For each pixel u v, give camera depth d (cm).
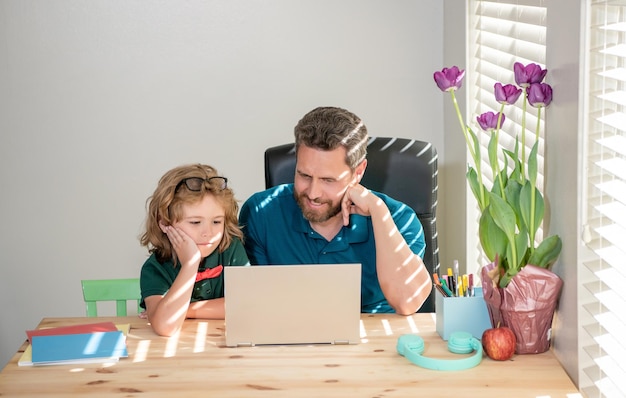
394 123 329
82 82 321
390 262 214
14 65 317
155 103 323
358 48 324
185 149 327
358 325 193
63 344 191
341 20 322
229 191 217
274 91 325
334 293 192
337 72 325
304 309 192
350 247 231
